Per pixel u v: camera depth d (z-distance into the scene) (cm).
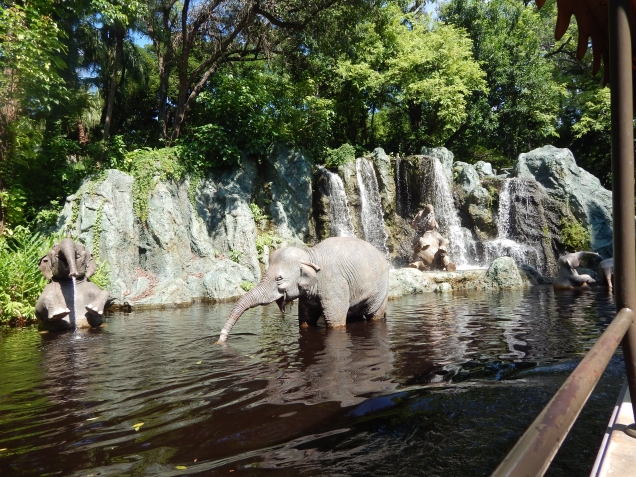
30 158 1812
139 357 664
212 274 1590
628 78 183
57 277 996
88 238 1572
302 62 2611
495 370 524
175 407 436
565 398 124
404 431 355
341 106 3005
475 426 357
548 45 3847
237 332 843
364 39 2819
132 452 339
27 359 684
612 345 162
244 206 1916
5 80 1387
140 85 3011
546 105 3412
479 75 3006
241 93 2088
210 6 2148
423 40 2928
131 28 2361
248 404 435
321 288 838
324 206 2220
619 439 190
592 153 3750
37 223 1681
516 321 877
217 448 341
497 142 3572
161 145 2331
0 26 1329
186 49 2231
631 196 186
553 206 2277
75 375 573
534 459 100
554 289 1527
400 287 1484
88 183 1659
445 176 2345
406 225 2325
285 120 2320
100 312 975
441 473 288
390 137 3459
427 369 538
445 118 3019
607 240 2214
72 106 2217
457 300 1272
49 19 1462
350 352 638
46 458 335
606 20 283
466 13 3344
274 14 2266
